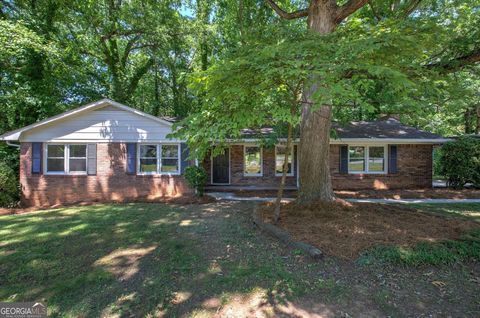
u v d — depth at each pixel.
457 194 10.94
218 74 4.10
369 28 4.69
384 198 10.45
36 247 4.94
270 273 3.76
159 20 16.47
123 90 18.33
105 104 11.08
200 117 4.93
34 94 12.60
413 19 4.65
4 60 11.67
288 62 3.72
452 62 7.11
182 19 17.03
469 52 7.06
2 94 12.13
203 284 3.53
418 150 13.33
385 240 4.69
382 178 13.27
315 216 6.23
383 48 4.21
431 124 20.69
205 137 4.91
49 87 13.34
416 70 5.07
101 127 11.20
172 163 11.48
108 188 11.17
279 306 3.04
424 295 3.26
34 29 12.51
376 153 13.39
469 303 3.10
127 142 11.27
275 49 3.75
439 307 3.02
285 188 13.20
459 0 8.49
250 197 10.72
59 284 3.60
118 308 3.06
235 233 5.61
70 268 4.07
